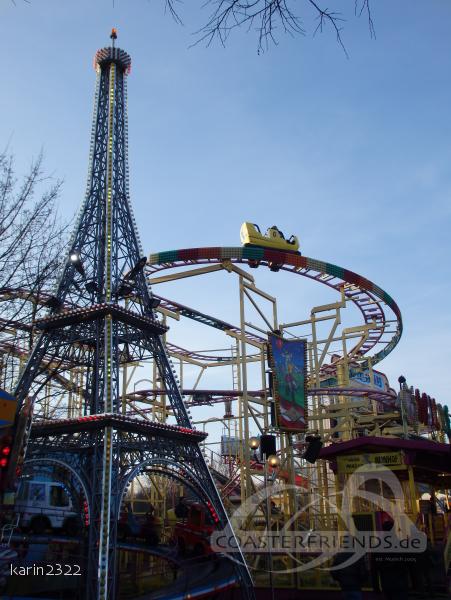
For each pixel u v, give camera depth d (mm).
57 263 25953
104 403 24781
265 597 27438
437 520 35844
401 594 21547
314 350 55781
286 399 42188
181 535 35688
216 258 47438
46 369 30203
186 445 27750
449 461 31344
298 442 53000
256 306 49719
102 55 36594
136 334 29391
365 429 55375
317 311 56562
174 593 23625
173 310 48938
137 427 24750
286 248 51688
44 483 31422
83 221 32062
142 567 31828
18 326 28719
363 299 58312
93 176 33562
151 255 46281
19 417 16203
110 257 29203
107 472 22469
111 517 22188
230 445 58969
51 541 26109
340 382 63656
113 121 34750
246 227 50094
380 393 56062
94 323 27875
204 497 26781
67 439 24969
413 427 46031
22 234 24078
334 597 26562
